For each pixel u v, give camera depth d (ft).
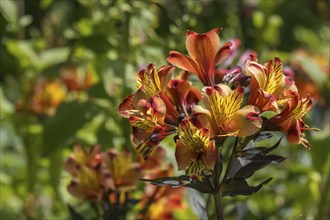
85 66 5.25
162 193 3.61
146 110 2.60
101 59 4.80
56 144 4.32
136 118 2.63
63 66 6.08
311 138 4.65
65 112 4.36
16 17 5.32
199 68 2.72
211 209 3.66
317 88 5.05
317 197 4.78
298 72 5.16
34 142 5.16
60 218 5.06
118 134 4.45
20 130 5.29
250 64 2.62
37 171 5.24
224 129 2.58
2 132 6.27
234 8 6.48
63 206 4.85
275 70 2.64
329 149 4.63
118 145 4.34
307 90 5.04
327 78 5.29
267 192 4.57
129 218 4.07
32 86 5.41
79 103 4.37
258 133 2.70
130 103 2.70
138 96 2.65
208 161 2.57
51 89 5.37
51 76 6.01
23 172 5.49
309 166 5.10
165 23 4.99
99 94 4.45
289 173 4.75
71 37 5.23
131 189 3.55
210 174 2.68
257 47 5.51
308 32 7.00
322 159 4.65
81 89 5.39
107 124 4.48
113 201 3.59
